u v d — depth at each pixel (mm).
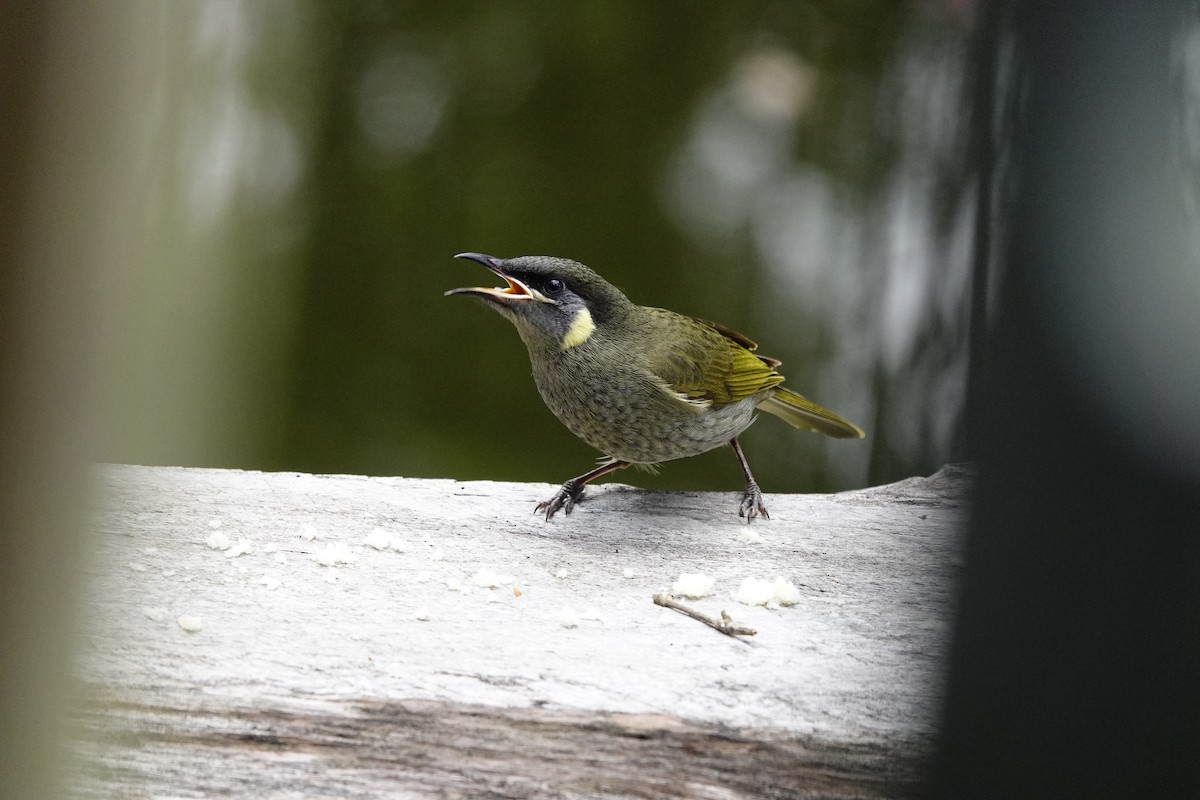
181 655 7133
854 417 15547
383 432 15086
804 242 16016
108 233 10992
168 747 6762
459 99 15945
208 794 6746
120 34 11281
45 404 10094
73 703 6930
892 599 8406
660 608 8203
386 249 15523
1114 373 3693
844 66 16234
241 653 7188
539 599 8297
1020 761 4176
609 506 10141
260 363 15102
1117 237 3705
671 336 10609
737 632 7723
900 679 7098
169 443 14148
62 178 10531
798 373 15727
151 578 8273
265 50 15125
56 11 10258
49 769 6898
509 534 9469
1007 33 4191
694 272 15898
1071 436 3820
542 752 6668
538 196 15852
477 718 6672
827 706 6805
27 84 10211
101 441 10406
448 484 10359
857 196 15984
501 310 10406
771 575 8898
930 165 15719
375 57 15812
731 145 16172
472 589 8406
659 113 16125
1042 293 3863
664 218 15969
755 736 6605
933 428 14891
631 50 16172
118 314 11336
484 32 15992
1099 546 3834
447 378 15406
